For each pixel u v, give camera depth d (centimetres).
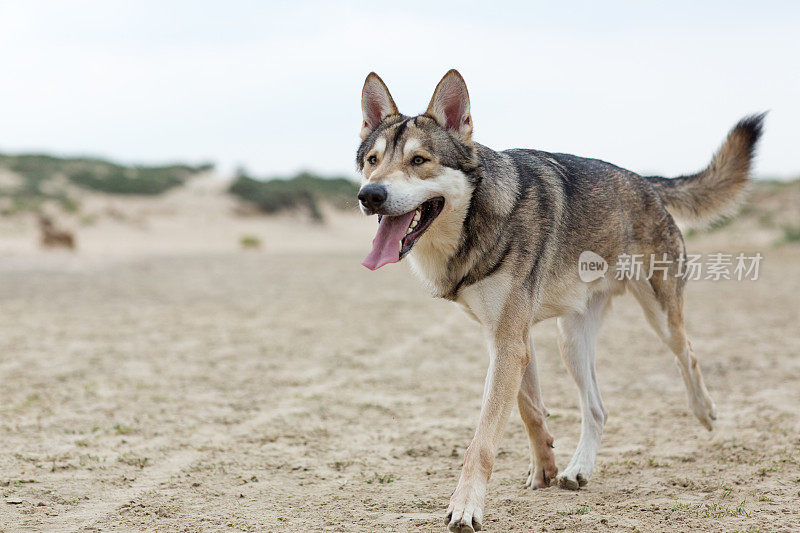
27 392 607
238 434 497
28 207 3244
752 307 1109
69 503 362
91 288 1423
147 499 370
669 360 745
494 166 377
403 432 504
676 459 435
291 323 1014
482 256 363
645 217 440
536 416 393
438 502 366
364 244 3709
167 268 1916
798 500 351
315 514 349
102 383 645
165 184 4294
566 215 397
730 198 509
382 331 952
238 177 4491
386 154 369
